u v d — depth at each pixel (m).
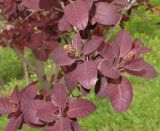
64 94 0.42
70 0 0.42
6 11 0.62
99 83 0.43
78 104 0.42
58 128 0.41
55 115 0.42
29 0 0.44
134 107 1.56
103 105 1.59
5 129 0.44
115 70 0.41
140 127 1.47
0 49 2.26
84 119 1.52
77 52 0.42
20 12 0.64
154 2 2.23
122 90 0.42
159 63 1.93
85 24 0.40
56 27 0.69
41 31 0.73
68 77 0.42
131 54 0.41
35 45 0.76
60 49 0.42
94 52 0.43
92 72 0.40
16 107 0.45
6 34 0.80
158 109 1.55
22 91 0.45
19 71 2.02
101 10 0.43
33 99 0.44
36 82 0.46
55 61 0.42
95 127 1.49
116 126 1.49
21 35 0.77
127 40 0.43
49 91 0.76
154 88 1.71
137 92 1.68
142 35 2.23
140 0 0.67
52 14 0.67
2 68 2.07
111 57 0.42
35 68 0.81
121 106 0.41
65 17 0.42
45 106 0.43
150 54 2.00
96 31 0.51
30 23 0.71
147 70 0.43
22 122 0.44
